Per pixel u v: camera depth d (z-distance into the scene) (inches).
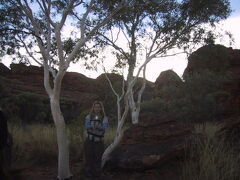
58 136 330.0
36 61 352.5
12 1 358.0
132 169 342.3
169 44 402.6
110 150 354.3
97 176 319.3
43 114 857.5
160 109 829.2
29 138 480.1
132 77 423.8
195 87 807.7
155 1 384.2
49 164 396.5
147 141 372.2
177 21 402.0
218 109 749.3
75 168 370.3
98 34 429.7
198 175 293.4
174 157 351.9
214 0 395.2
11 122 679.1
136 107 457.4
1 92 868.6
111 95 792.3
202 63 440.8
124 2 351.3
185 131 381.7
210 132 431.8
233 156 321.4
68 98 1114.7
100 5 390.9
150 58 392.2
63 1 398.3
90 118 320.2
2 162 160.9
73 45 407.2
